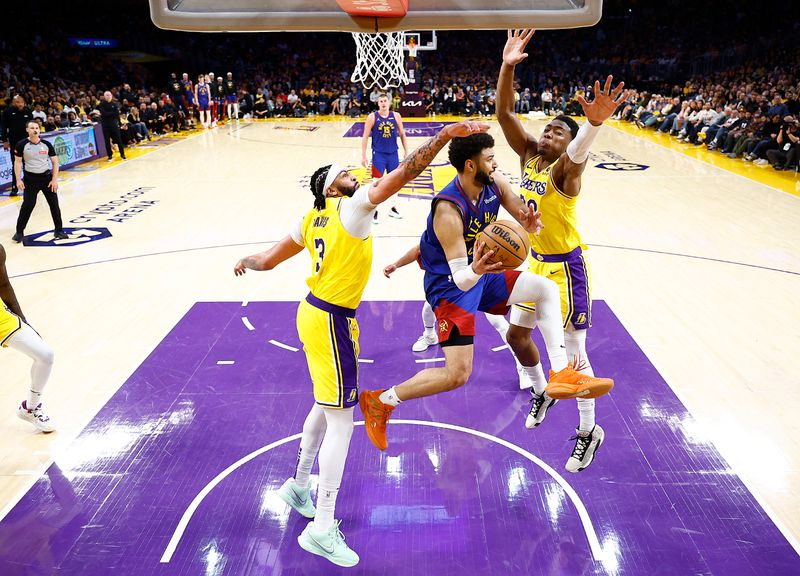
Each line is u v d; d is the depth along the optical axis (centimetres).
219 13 209
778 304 629
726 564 317
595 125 317
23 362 530
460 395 476
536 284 326
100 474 391
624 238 842
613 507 358
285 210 996
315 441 346
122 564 322
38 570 319
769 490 370
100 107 1445
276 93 2498
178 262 763
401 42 880
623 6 2981
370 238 312
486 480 383
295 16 207
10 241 851
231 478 388
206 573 317
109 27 2828
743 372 500
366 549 331
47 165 834
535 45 3006
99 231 891
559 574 313
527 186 380
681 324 585
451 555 326
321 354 317
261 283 695
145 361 526
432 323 534
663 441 416
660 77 2641
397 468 396
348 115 2430
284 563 323
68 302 648
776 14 2661
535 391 418
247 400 470
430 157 272
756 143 1370
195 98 2169
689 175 1245
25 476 390
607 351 534
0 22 2438
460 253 310
